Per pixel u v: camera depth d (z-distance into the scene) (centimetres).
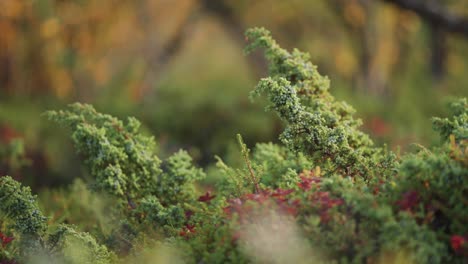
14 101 2008
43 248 442
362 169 452
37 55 2125
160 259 401
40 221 459
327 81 536
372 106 1916
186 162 550
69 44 2156
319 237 366
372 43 2338
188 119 1689
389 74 2350
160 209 490
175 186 536
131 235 491
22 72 2120
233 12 2477
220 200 480
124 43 2316
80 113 548
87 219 615
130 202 524
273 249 366
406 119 1909
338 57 2345
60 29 2130
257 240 369
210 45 2536
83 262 429
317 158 459
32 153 1193
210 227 414
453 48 2411
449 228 380
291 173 463
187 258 396
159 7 2414
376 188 404
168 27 2434
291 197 404
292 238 366
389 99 2222
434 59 2411
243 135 1645
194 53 2503
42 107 1936
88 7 2166
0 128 1376
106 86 2202
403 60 2369
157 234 476
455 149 393
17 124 1441
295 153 464
